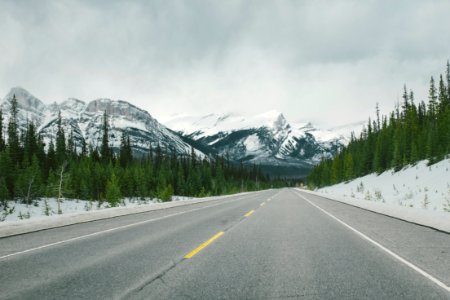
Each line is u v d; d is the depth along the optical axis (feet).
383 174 265.75
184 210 75.00
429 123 270.46
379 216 54.60
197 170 361.92
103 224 46.01
